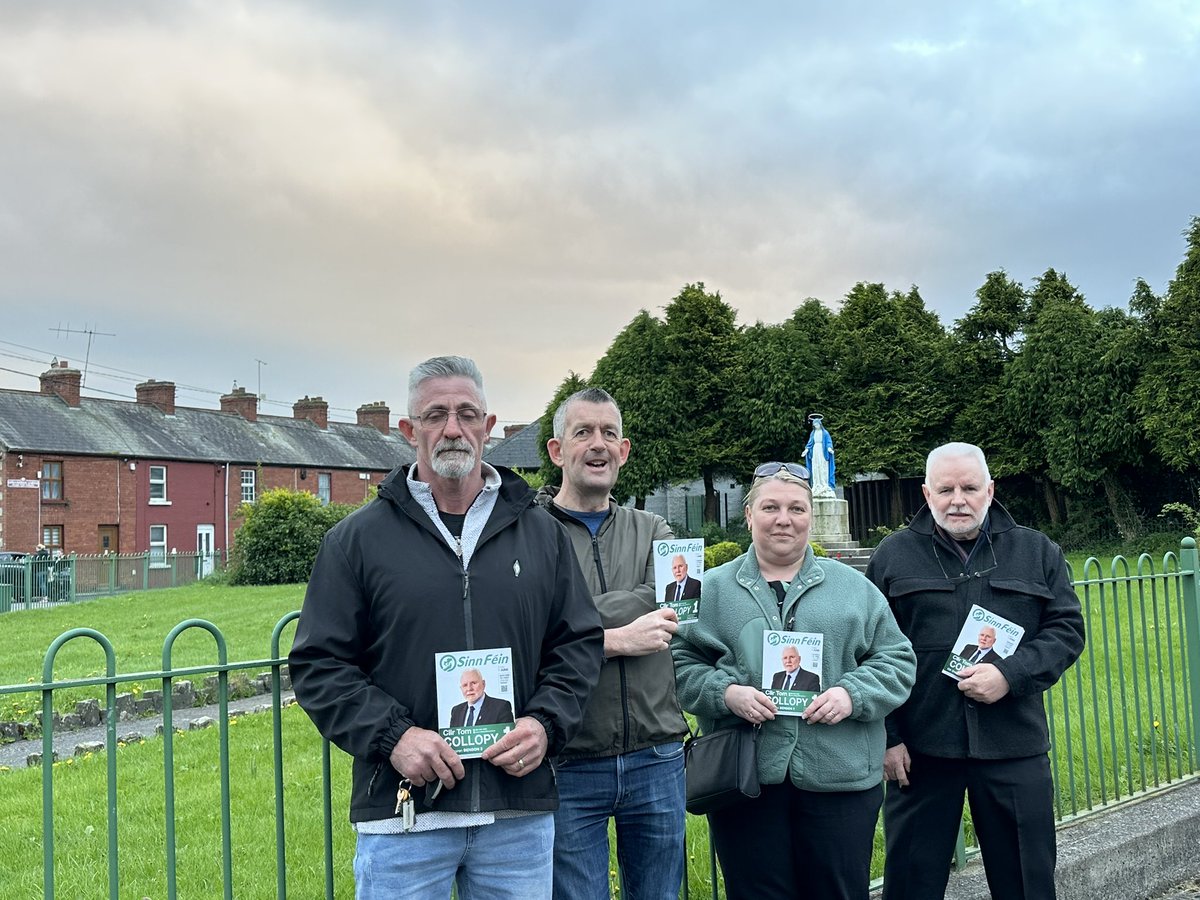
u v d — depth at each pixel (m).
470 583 2.69
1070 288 30.34
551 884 2.79
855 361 31.91
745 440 32.75
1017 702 3.62
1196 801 5.34
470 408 2.78
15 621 19.02
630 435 33.53
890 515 32.75
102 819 6.11
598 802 3.11
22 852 5.52
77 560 28.98
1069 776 5.04
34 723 9.35
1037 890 3.57
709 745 3.33
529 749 2.60
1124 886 4.77
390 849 2.58
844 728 3.29
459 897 2.79
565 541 2.96
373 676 2.67
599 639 2.89
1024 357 27.73
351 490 46.66
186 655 12.72
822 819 3.28
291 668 2.66
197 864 5.24
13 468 34.00
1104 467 25.92
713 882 3.90
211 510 40.34
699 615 3.54
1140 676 7.90
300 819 6.01
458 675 2.59
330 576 2.68
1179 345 24.39
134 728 9.32
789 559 3.49
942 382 30.92
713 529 32.06
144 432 39.19
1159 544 23.42
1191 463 23.88
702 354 34.16
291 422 47.28
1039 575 3.72
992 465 28.80
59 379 37.84
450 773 2.54
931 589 3.71
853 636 3.40
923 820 3.73
